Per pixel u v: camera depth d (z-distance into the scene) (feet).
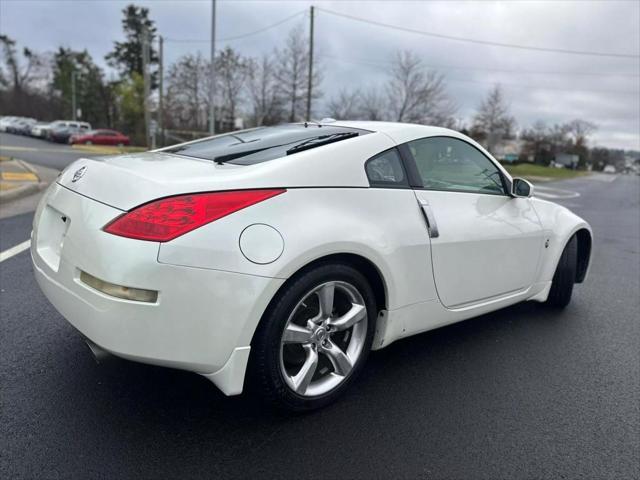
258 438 7.41
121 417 7.72
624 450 7.64
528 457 7.34
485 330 12.21
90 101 212.64
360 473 6.80
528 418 8.38
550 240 12.18
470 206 9.94
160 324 6.30
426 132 9.76
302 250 6.97
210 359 6.64
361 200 8.05
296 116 115.65
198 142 10.63
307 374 7.72
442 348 10.99
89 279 6.57
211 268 6.40
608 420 8.45
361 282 8.03
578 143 295.69
